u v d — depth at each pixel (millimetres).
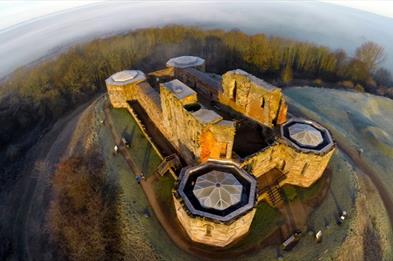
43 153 43688
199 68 51031
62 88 59125
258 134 34062
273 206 28359
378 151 41781
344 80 70188
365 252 26719
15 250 30234
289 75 70625
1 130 48531
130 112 43500
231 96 36438
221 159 27469
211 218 21469
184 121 28141
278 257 24141
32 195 36656
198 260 23812
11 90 57531
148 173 32219
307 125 31703
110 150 36438
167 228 26469
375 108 55938
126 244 26578
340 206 28984
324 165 29531
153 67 73250
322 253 24703
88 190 31922
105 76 66938
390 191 34750
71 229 29266
